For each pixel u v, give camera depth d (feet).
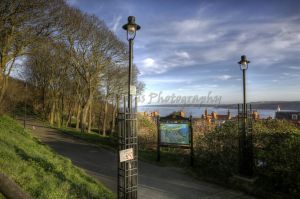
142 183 31.07
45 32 74.64
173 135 40.88
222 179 32.01
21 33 69.82
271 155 29.76
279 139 31.04
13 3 64.39
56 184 23.03
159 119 42.19
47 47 89.71
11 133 46.78
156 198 26.68
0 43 70.38
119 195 21.17
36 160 29.53
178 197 27.09
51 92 134.92
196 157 39.99
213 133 38.81
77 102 131.95
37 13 69.77
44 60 119.96
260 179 30.40
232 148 34.83
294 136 29.45
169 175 34.50
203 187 30.14
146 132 59.52
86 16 103.19
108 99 118.52
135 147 21.33
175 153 48.06
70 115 139.95
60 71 124.16
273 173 28.68
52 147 54.54
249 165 30.83
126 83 116.57
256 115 49.80
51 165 29.30
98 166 38.70
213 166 35.24
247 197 27.43
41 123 124.67
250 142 31.27
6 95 84.02
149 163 40.57
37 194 19.40
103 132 112.47
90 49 106.01
